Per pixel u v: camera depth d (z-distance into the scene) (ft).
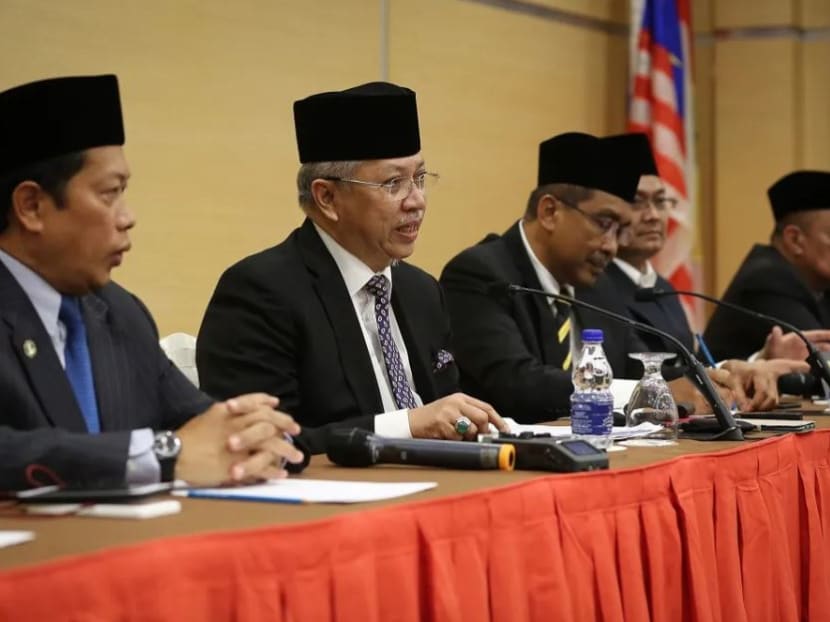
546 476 8.84
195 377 14.19
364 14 22.24
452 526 7.90
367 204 12.95
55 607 5.78
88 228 9.14
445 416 11.12
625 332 18.63
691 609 10.01
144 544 6.21
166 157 19.06
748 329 21.68
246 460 8.55
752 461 11.21
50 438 8.29
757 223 30.30
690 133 27.55
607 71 27.89
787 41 30.09
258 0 20.34
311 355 12.71
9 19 17.06
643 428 12.23
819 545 12.46
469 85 24.40
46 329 9.23
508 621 8.20
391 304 13.64
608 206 16.71
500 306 16.56
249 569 6.64
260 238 20.44
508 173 25.30
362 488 8.43
